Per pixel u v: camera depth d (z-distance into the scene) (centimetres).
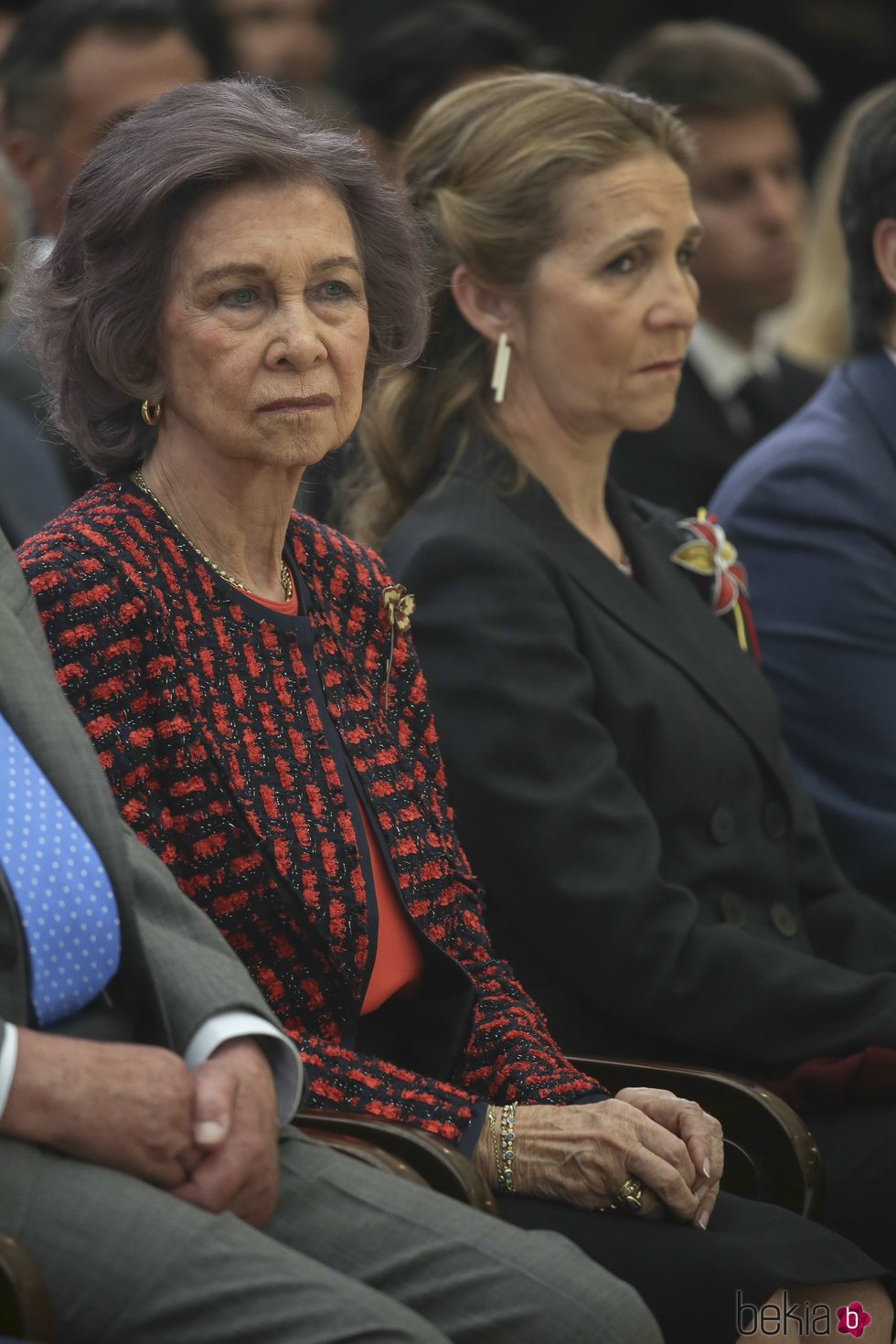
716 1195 962
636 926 1084
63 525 923
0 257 1525
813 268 2148
